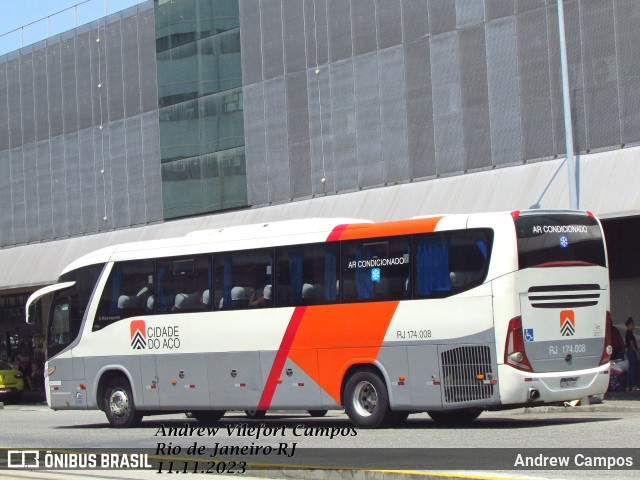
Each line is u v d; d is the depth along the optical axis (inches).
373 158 1210.0
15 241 1770.4
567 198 981.8
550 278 689.0
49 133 1702.8
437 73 1145.4
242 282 802.2
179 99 1483.8
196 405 821.9
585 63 1017.5
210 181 1438.2
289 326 769.6
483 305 677.9
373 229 735.7
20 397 1558.8
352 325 736.3
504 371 667.4
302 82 1298.0
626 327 1056.8
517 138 1070.4
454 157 1127.0
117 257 892.6
